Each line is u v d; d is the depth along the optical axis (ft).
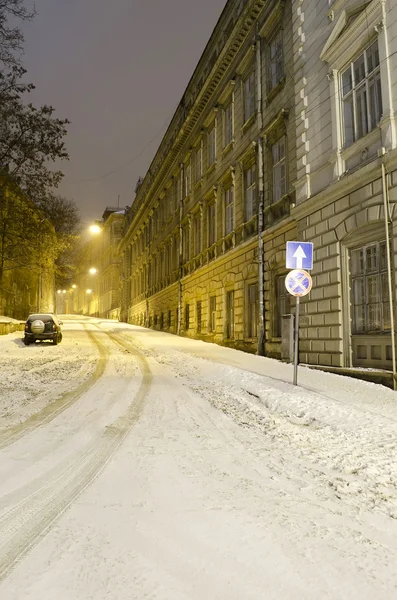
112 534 10.41
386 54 33.24
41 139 82.74
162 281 123.13
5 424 21.86
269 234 54.85
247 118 65.51
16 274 132.05
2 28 62.75
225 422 22.95
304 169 44.93
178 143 100.94
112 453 16.93
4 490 13.12
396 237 31.53
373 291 35.55
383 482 14.66
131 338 92.27
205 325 81.46
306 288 32.42
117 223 247.70
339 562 9.43
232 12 72.90
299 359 44.78
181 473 14.84
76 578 8.58
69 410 25.26
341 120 39.75
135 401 28.12
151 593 8.14
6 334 92.99
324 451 18.12
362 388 30.76
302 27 46.80
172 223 111.34
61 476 14.37
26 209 89.97
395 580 8.83
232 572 8.91
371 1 34.71
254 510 12.01
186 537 10.33
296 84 47.03
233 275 67.31
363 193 35.32
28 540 10.09
